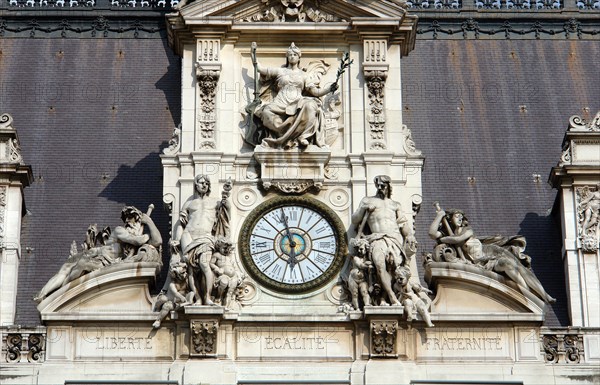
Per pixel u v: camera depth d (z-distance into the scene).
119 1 92.00
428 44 91.06
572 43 92.06
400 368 74.50
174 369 74.50
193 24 79.62
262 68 79.25
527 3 93.00
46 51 90.31
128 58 89.94
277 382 74.44
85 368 74.75
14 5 91.81
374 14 80.00
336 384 74.38
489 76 89.62
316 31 80.06
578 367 75.31
